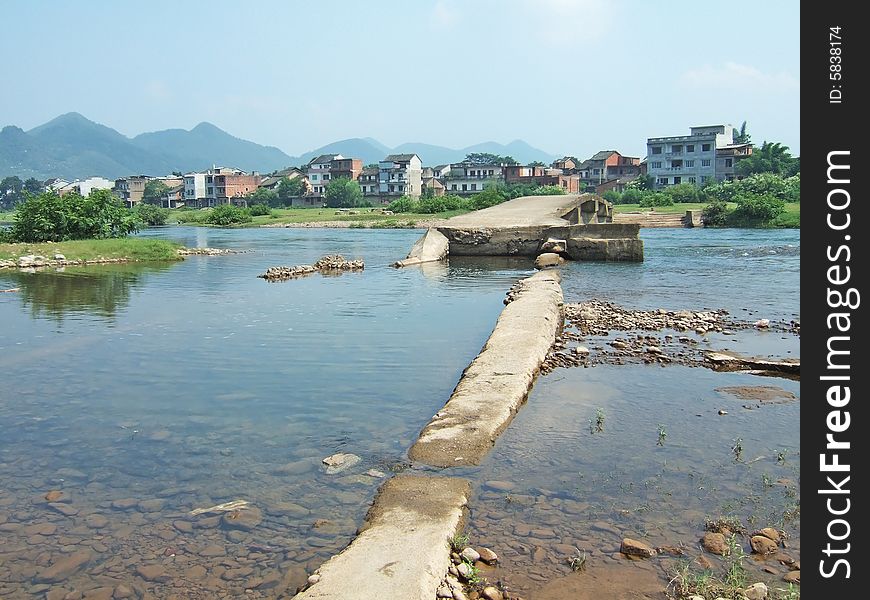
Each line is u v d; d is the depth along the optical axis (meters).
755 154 95.31
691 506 6.65
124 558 5.86
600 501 6.75
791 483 7.15
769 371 11.62
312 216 95.44
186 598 5.29
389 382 11.20
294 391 10.71
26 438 8.76
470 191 131.62
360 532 6.04
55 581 5.54
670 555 5.77
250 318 17.27
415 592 4.94
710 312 17.12
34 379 11.56
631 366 11.98
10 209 164.25
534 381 10.96
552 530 6.19
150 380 11.43
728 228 61.25
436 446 8.01
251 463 7.84
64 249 34.28
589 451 8.02
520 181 124.56
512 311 15.25
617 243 31.77
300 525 6.35
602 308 17.73
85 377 11.67
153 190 151.12
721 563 5.64
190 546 6.04
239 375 11.70
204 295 21.64
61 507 6.83
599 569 5.56
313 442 8.46
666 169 103.25
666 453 7.98
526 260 33.28
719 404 9.81
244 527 6.33
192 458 8.02
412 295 21.33
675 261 31.56
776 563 5.65
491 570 5.56
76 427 9.16
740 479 7.26
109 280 26.06
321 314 17.81
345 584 5.05
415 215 87.00
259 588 5.39
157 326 16.23
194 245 49.22
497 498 6.80
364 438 8.59
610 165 124.38
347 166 134.75
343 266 29.75
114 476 7.55
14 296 21.53
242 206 133.75
